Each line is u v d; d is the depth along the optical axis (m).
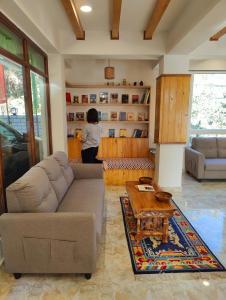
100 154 4.73
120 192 3.67
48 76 3.41
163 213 2.12
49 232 1.63
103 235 2.35
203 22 2.26
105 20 2.99
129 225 2.56
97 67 4.61
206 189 3.83
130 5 2.55
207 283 1.70
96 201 2.27
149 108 4.64
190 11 2.47
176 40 2.97
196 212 2.93
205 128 4.91
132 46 3.43
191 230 2.47
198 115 4.84
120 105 4.64
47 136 3.47
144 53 3.46
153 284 1.68
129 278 1.74
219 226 2.57
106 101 4.68
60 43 3.35
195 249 2.12
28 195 1.70
